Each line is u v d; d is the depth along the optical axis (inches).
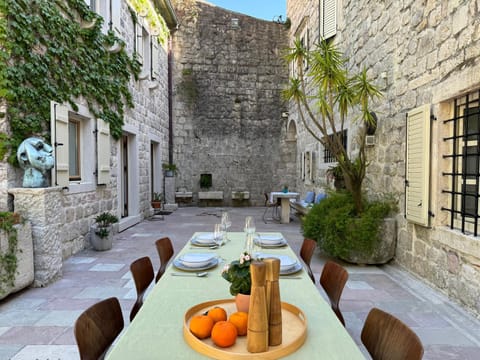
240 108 415.5
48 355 79.4
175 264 77.9
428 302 112.7
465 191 110.3
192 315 50.7
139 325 47.6
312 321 49.3
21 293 119.6
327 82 149.9
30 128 136.4
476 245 97.3
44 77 146.7
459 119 114.7
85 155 194.9
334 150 159.2
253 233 86.1
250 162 418.3
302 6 353.7
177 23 388.2
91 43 190.5
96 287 126.3
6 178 127.0
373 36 181.0
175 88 401.7
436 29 121.0
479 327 93.9
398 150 152.7
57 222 134.9
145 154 307.3
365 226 150.6
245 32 414.0
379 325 49.9
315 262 164.6
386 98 165.3
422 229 131.0
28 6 136.6
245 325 43.7
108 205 224.2
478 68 97.0
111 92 217.8
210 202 413.4
